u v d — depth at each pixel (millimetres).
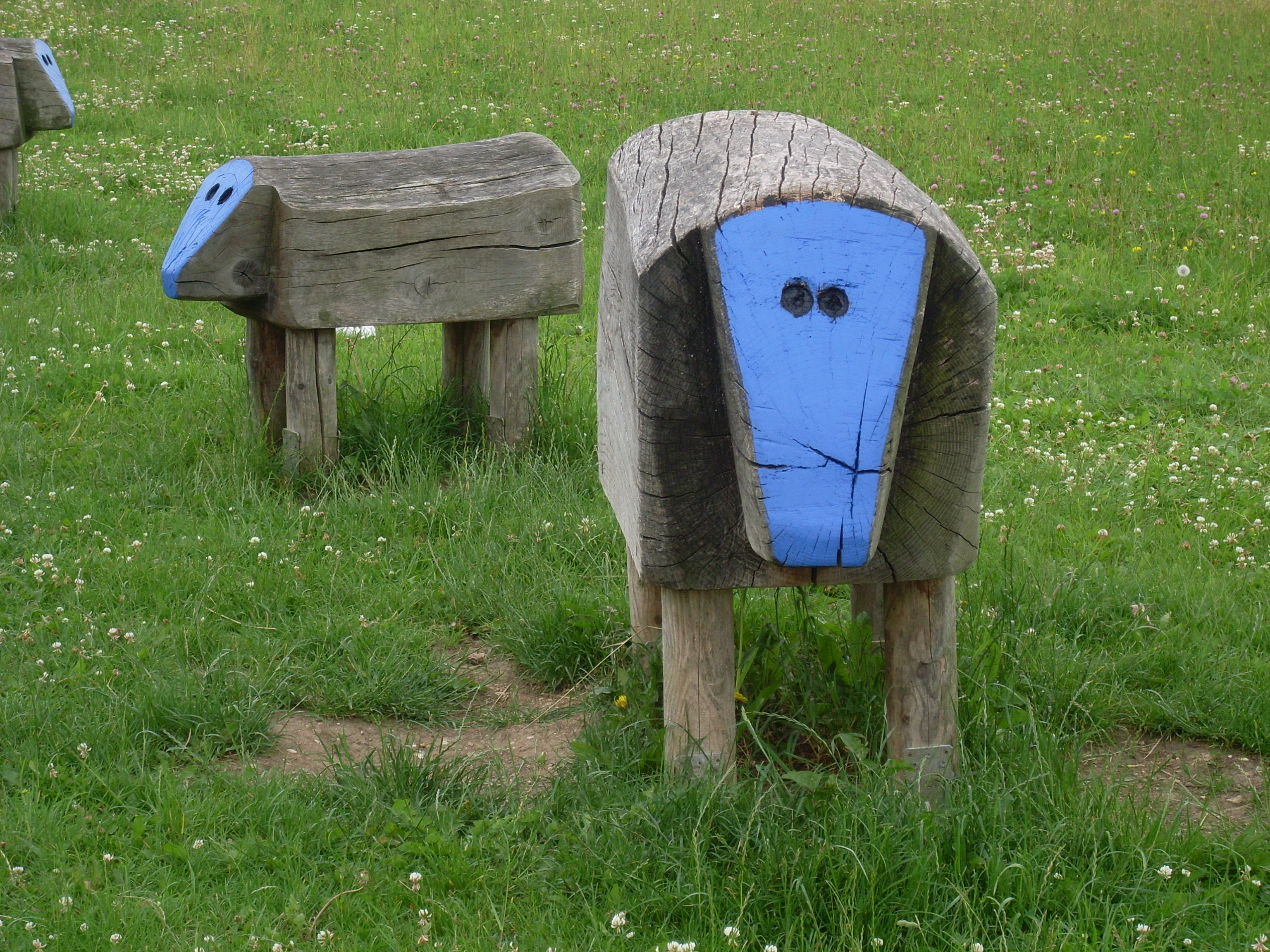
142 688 4578
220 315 9688
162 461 6781
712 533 3535
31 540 5805
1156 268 10578
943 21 19688
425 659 5023
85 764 4109
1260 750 4461
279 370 6961
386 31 19047
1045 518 6246
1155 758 4449
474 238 6668
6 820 3775
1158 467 6902
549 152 6977
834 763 4199
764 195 3166
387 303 6594
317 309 6473
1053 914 3441
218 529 6066
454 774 4113
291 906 3447
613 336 4133
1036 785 3848
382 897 3527
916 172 12984
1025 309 9906
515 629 5234
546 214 6789
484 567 5734
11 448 6758
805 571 3604
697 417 3414
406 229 6520
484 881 3578
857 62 17328
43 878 3547
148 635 5043
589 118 15164
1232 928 3385
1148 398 8055
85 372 7980
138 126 14719
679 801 3682
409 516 6262
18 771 4047
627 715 4332
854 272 3143
